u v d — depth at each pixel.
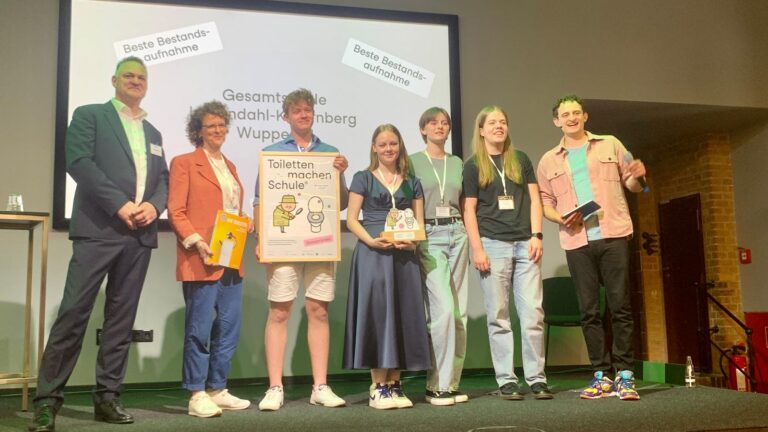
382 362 3.04
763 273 6.03
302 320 4.54
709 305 6.32
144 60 4.41
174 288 4.39
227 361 3.17
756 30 5.76
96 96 4.35
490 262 3.41
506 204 3.43
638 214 7.14
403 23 4.90
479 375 4.76
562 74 5.26
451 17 4.99
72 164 2.83
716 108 5.67
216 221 3.03
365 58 4.79
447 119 3.47
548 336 4.94
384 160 3.29
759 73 5.71
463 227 3.40
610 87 5.36
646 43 5.48
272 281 3.23
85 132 2.88
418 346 3.14
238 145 4.49
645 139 6.71
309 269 3.29
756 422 2.81
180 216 3.05
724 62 5.64
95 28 4.39
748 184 6.21
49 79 4.36
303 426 2.63
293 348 4.51
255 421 2.73
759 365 5.96
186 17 4.52
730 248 6.30
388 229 3.13
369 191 3.28
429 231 3.32
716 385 5.73
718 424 2.77
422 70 4.89
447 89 4.91
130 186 2.90
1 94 4.27
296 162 3.26
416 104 4.85
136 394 3.99
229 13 4.59
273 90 4.60
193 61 4.49
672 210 6.85
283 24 4.68
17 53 4.32
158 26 4.47
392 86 4.82
